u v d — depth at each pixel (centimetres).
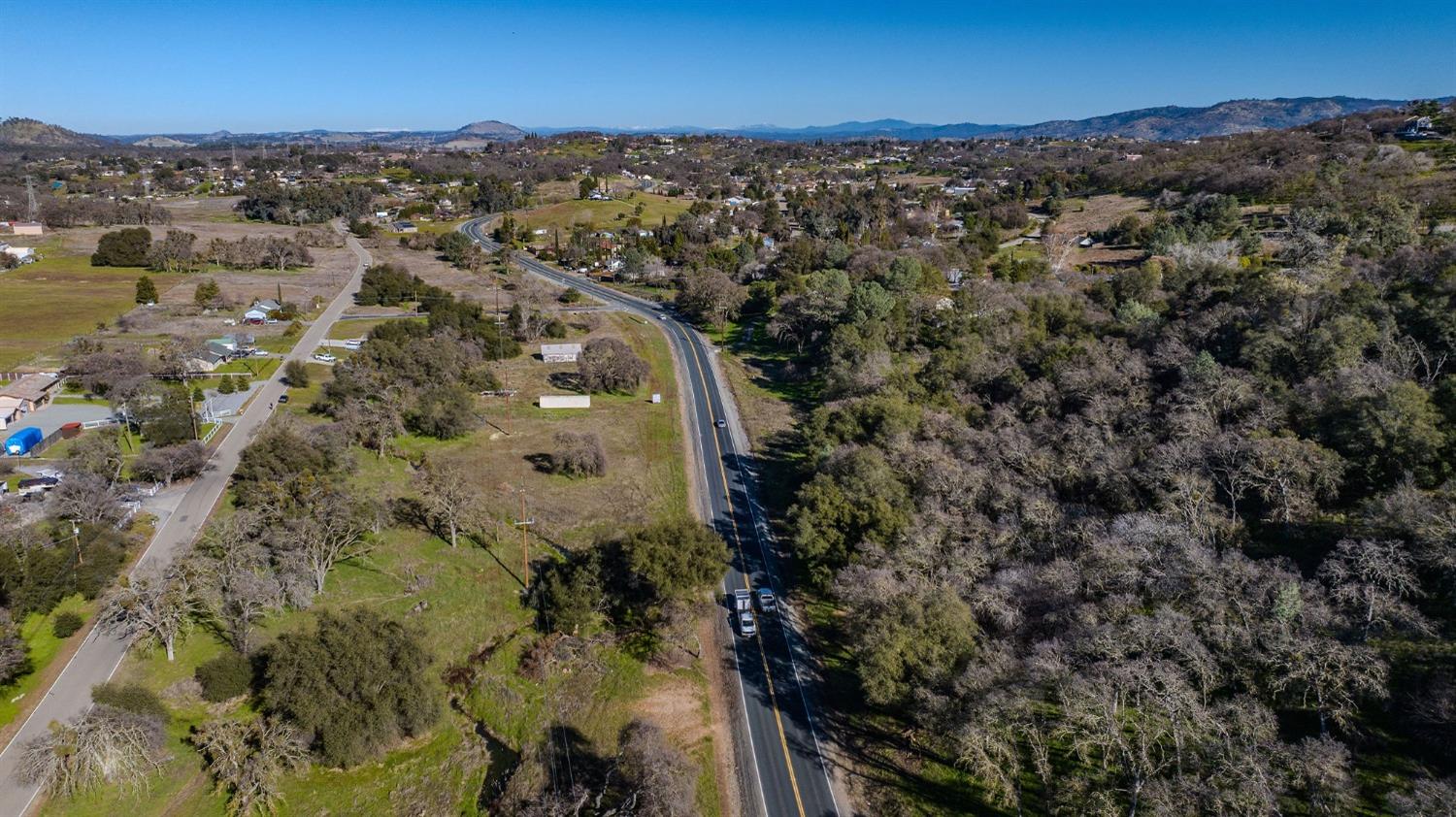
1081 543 5503
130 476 7606
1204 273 10706
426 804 4462
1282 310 7988
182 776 4481
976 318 10325
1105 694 3947
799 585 6475
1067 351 8681
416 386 10394
